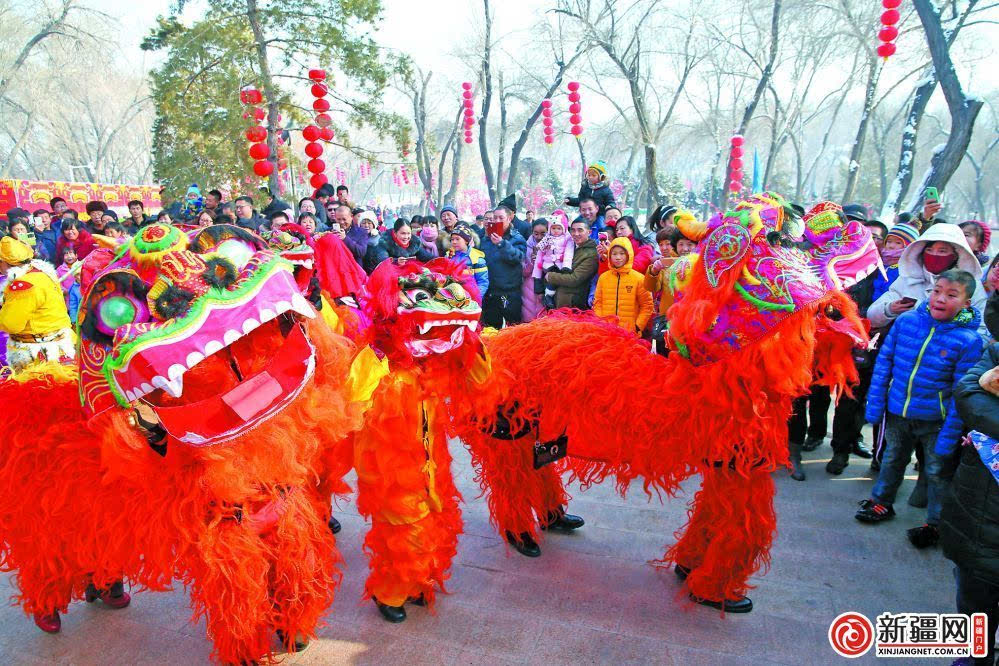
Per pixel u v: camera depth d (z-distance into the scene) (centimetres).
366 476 266
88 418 208
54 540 237
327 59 1103
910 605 297
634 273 557
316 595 245
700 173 4153
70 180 3853
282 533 229
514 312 741
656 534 364
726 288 246
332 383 235
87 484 226
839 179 3447
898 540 356
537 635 277
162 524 208
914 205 980
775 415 258
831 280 245
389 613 285
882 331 423
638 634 277
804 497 412
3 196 1673
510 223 769
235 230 218
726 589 282
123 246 213
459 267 267
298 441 220
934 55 945
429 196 2078
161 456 210
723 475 270
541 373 301
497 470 328
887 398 368
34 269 428
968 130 920
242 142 1091
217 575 212
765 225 241
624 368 285
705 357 261
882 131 2995
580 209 707
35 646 272
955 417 314
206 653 268
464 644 271
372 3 1086
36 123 3019
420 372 265
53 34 2491
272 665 249
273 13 1055
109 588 289
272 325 241
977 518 222
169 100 1105
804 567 329
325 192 935
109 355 189
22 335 429
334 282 370
